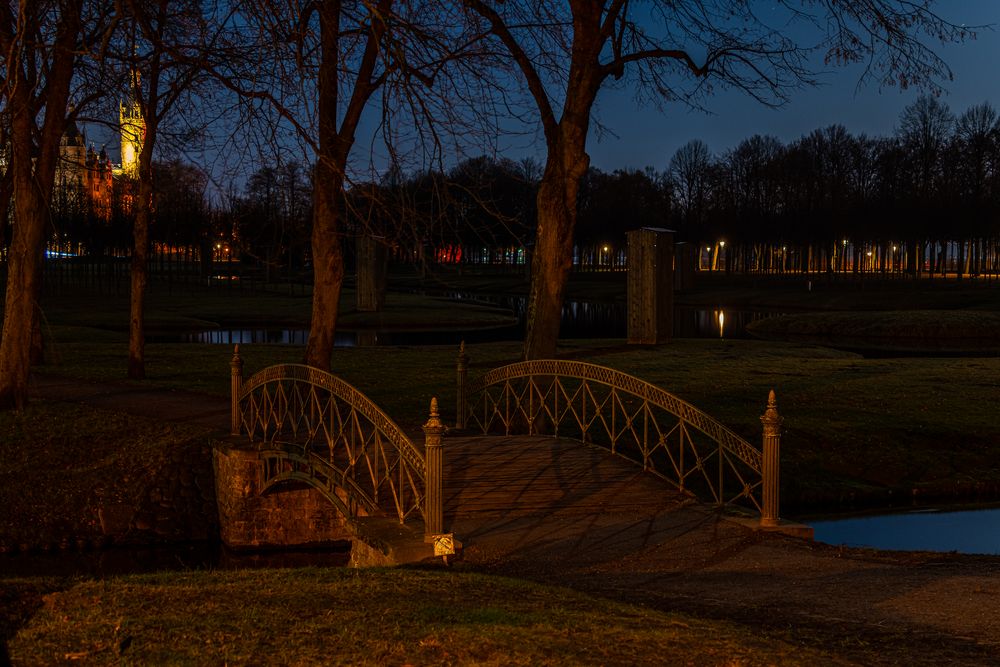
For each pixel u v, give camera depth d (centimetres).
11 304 1847
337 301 1869
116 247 7075
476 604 661
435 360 2838
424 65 963
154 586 730
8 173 1820
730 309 6844
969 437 1748
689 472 1098
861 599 696
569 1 1569
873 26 1619
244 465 1411
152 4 1028
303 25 822
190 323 4628
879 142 8800
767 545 902
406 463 973
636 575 792
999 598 691
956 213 7462
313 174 1023
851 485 1538
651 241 3312
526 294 8456
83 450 1652
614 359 2861
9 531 1450
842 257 9944
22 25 738
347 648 560
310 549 1442
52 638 586
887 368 2683
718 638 580
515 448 1363
